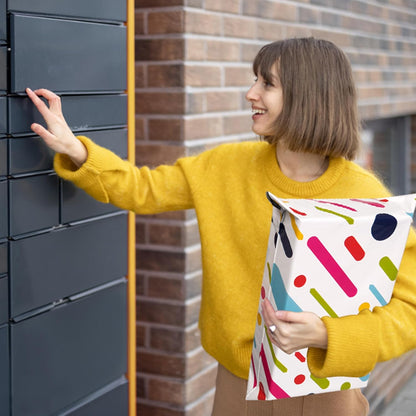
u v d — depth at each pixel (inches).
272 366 59.4
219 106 113.0
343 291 59.2
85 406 80.9
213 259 71.9
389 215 58.3
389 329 60.7
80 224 77.9
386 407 140.5
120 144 81.8
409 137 213.3
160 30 106.2
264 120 69.2
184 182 75.7
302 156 69.2
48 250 73.9
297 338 57.4
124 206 75.9
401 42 177.9
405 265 65.9
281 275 58.4
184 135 106.5
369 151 187.9
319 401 68.4
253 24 119.2
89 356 80.7
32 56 68.7
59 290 75.5
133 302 87.0
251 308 69.6
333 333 57.2
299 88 66.5
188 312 110.3
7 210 68.7
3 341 69.7
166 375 112.3
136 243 112.0
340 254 57.9
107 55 78.3
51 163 73.4
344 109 67.8
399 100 177.9
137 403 115.2
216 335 72.0
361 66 157.1
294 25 130.8
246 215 70.6
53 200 73.9
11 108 67.9
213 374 117.5
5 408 70.7
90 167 71.4
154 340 112.4
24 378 72.4
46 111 68.7
